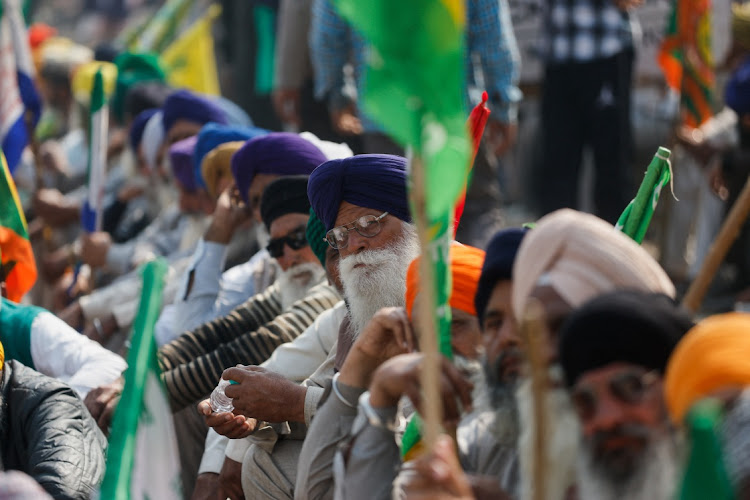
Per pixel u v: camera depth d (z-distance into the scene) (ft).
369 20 20.95
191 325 44.06
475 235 59.21
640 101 72.90
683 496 17.84
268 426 33.63
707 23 63.21
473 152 30.58
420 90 20.90
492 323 24.68
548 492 21.67
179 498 25.12
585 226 22.56
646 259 22.58
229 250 47.85
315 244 36.70
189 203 55.06
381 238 33.37
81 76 85.71
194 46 87.35
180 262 49.93
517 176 80.38
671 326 21.02
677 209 66.64
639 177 73.10
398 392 24.17
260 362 37.96
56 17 152.15
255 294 43.88
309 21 69.82
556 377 22.17
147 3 145.89
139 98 73.72
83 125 85.40
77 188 78.18
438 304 23.99
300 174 42.65
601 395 20.97
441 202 21.13
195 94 63.57
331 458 26.81
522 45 72.28
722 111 70.54
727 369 19.85
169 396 38.19
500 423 24.20
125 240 66.69
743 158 59.93
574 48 65.72
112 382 37.60
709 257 25.88
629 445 20.86
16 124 56.80
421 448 24.54
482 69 59.98
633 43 66.23
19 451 31.04
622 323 20.83
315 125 71.05
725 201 61.05
